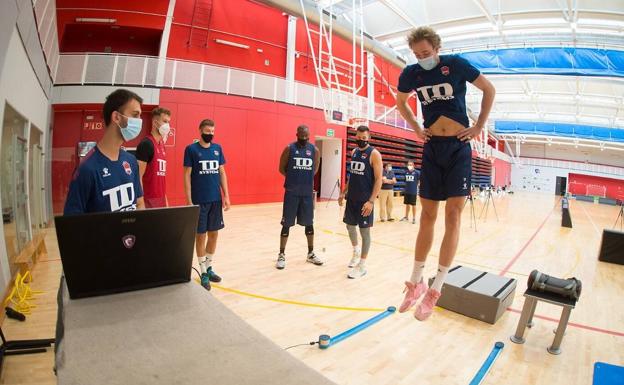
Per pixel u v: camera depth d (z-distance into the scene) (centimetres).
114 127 170
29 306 323
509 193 3262
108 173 171
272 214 925
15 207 427
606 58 1077
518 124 2431
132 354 79
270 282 404
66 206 160
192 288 121
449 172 188
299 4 998
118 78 912
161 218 115
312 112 1244
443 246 189
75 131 938
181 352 81
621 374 240
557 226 1091
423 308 184
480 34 1252
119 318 96
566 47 1133
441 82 183
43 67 624
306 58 1326
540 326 333
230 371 74
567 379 244
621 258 610
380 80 1691
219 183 377
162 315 99
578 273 539
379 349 269
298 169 450
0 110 337
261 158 1118
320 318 317
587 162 3569
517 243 758
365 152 426
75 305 102
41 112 652
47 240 607
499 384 234
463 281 368
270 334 283
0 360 227
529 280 301
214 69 1026
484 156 2456
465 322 329
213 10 1100
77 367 72
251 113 1091
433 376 237
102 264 108
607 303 408
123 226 109
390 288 402
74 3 956
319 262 479
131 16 984
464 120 188
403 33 1362
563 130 2331
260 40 1202
